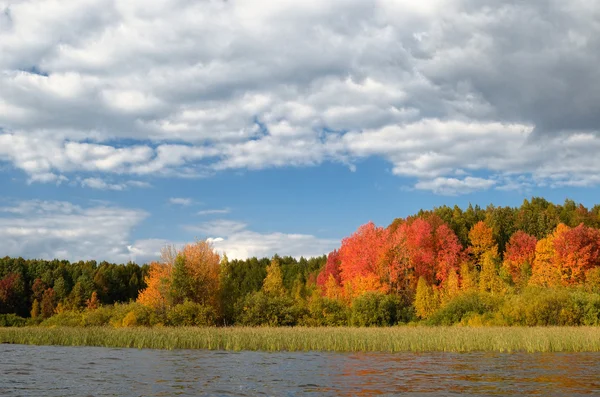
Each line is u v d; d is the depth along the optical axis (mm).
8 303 123875
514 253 94500
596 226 111250
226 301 70125
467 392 19281
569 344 35719
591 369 25391
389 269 82875
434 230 101250
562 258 77500
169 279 67000
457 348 36719
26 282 137875
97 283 132750
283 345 39000
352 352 35594
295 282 122688
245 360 30500
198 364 28422
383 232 90938
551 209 125750
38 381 22266
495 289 75188
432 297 68875
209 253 71625
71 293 119688
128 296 143125
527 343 35656
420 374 24109
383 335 40719
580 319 53062
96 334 43656
